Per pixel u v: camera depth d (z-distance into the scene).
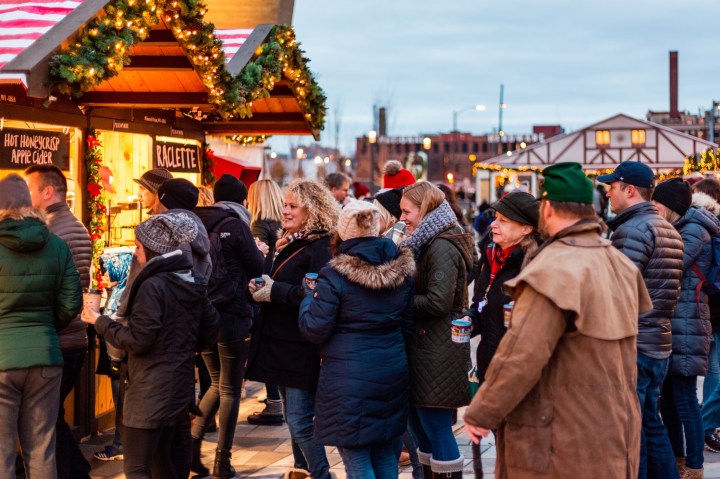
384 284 5.03
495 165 49.28
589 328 3.71
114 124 7.77
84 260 6.04
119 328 5.23
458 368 5.39
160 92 7.31
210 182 9.90
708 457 7.11
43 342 5.36
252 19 9.39
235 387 6.55
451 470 5.50
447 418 5.54
